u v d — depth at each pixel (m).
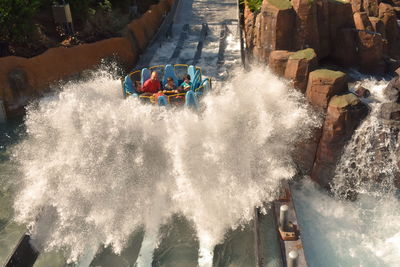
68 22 17.92
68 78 16.72
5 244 9.15
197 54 19.34
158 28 24.72
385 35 17.52
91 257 8.85
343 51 14.91
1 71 14.88
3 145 13.02
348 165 11.16
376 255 9.74
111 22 20.25
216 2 28.20
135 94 12.53
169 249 9.07
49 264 8.65
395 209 11.12
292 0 14.15
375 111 10.99
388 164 10.88
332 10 14.73
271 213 9.88
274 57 12.46
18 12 16.16
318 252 9.87
